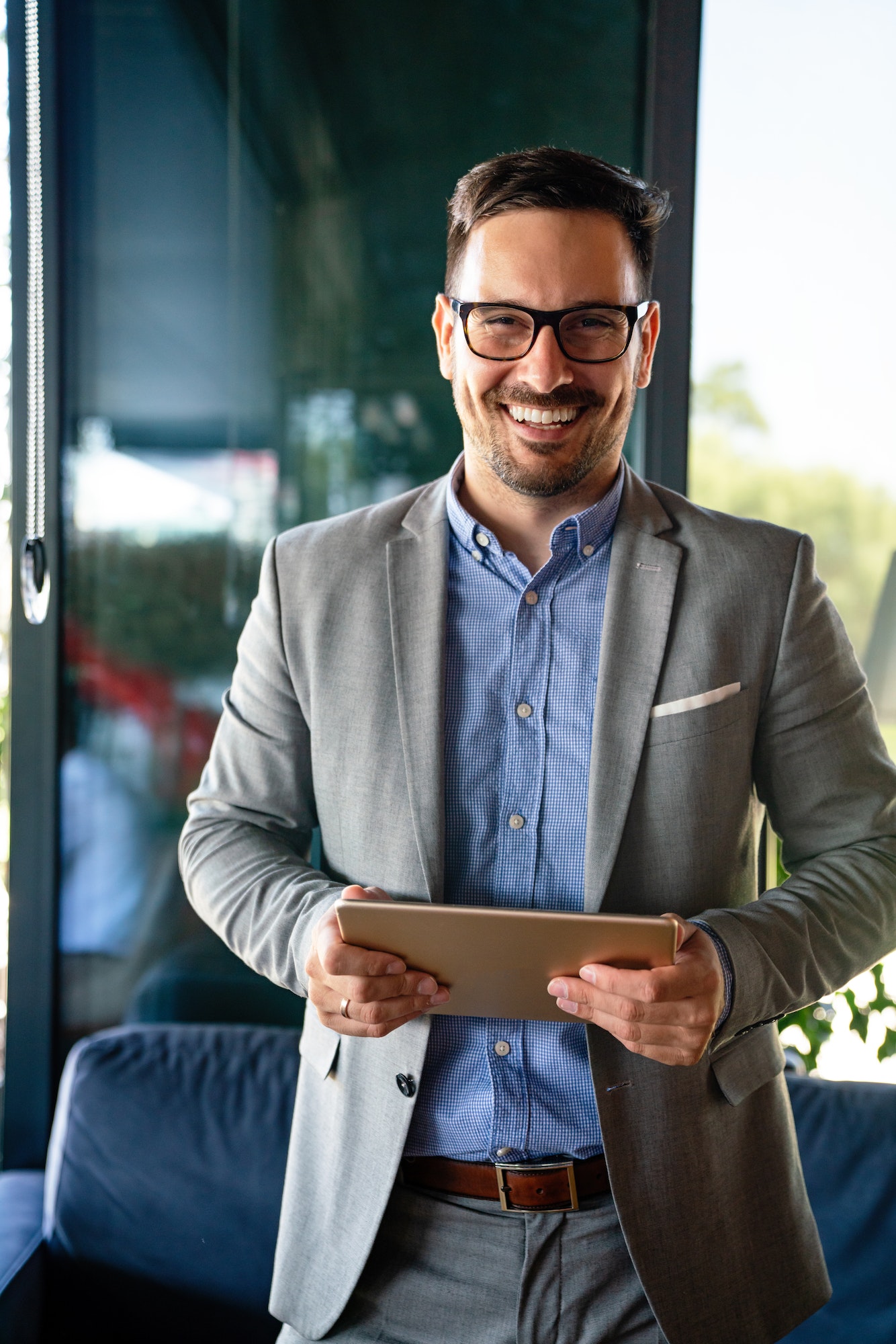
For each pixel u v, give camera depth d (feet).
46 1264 5.38
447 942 3.03
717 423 6.15
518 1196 3.52
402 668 3.76
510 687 3.77
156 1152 5.49
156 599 6.40
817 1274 3.76
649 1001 2.96
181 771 6.44
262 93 6.20
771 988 3.37
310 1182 3.91
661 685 3.65
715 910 3.51
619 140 6.04
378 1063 3.64
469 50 6.08
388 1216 3.69
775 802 3.94
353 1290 3.59
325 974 3.19
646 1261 3.38
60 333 6.23
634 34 5.99
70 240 6.27
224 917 3.89
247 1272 5.32
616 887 3.58
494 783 3.72
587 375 3.62
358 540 4.09
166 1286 5.34
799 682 3.75
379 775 3.74
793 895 3.66
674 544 3.86
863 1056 6.22
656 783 3.60
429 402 6.26
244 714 4.19
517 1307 3.51
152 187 6.26
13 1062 6.36
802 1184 3.89
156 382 6.33
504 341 3.66
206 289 6.29
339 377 6.29
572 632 3.81
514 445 3.67
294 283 6.26
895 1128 5.31
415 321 6.24
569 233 3.59
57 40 6.12
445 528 3.97
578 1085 3.58
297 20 6.16
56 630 6.25
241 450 6.34
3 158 6.22
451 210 3.97
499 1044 3.58
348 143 6.18
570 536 3.82
